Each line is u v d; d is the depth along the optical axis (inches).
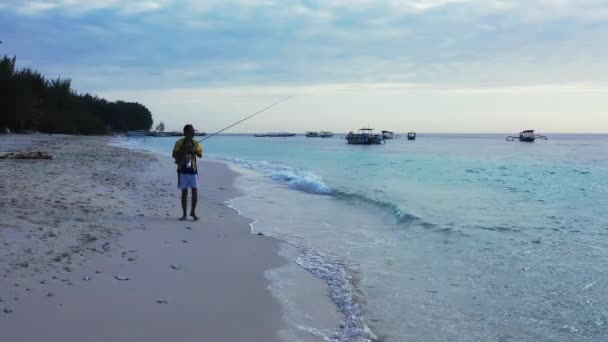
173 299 186.2
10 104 2057.1
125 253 240.1
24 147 1093.1
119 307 172.4
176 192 485.7
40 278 189.6
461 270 247.0
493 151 2165.4
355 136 3270.2
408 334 169.3
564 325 175.8
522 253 279.7
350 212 430.9
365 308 193.8
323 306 193.6
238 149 2347.4
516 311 190.1
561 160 1389.0
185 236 294.0
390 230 351.3
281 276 230.4
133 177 586.2
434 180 749.3
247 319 173.2
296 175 751.1
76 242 244.1
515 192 587.5
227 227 335.6
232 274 226.7
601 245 299.0
